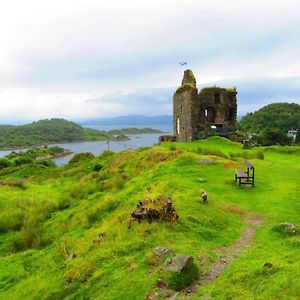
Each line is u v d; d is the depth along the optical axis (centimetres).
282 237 1745
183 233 1767
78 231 2420
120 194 2936
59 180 4859
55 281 1653
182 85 5962
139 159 4469
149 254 1535
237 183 2855
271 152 4650
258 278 1243
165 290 1294
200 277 1390
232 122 6109
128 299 1292
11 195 3819
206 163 3553
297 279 1163
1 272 2000
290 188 2675
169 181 2798
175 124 6475
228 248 1652
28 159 9419
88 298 1409
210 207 2156
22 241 2488
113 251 1672
